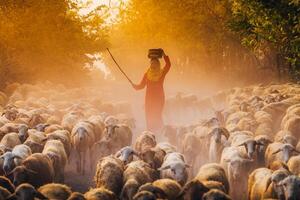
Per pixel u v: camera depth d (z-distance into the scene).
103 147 20.42
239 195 16.17
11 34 50.31
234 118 23.45
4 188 13.23
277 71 49.81
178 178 15.39
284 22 28.69
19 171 15.36
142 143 18.91
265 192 13.91
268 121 22.33
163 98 22.06
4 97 35.78
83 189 18.31
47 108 27.86
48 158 16.78
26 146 17.64
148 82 22.06
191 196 13.50
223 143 18.89
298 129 20.34
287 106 24.70
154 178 15.99
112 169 15.16
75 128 21.17
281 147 16.61
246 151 17.17
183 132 22.42
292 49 28.75
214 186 13.64
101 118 24.39
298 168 15.54
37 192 12.96
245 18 32.88
